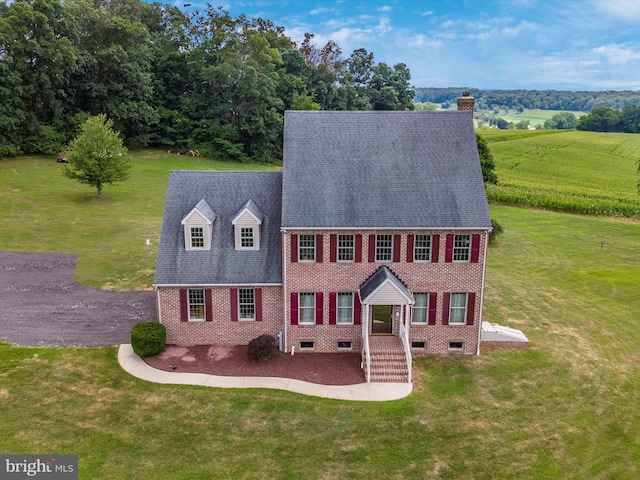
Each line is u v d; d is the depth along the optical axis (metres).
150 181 66.44
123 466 18.41
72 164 55.31
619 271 42.66
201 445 19.72
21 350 26.06
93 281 35.91
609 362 26.84
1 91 66.94
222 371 25.11
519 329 30.56
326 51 132.25
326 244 26.17
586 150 107.50
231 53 89.31
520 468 18.80
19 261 38.81
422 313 27.27
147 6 107.19
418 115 29.58
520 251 48.50
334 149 28.36
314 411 22.11
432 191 27.08
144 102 82.06
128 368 24.95
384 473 18.47
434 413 22.14
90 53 79.12
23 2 71.75
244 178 30.02
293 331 27.22
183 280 26.64
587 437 20.62
